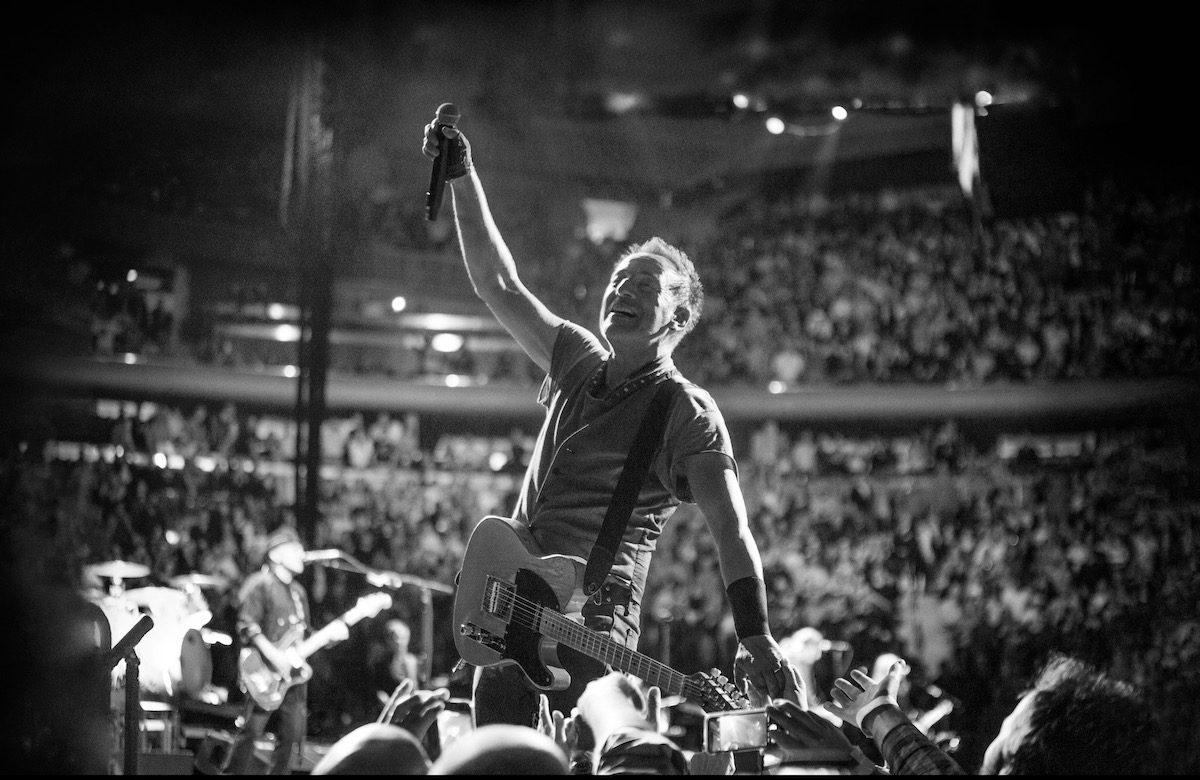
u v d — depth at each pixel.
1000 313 21.12
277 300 20.62
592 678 3.51
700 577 18.33
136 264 19.72
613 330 3.77
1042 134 20.23
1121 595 17.27
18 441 16.81
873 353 21.55
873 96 19.02
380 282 21.88
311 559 10.50
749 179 24.88
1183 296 19.98
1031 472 19.52
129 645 4.01
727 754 2.99
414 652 15.22
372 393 21.38
